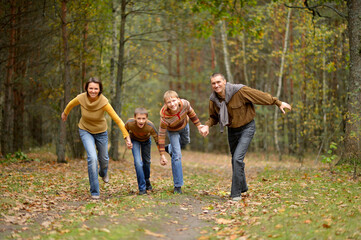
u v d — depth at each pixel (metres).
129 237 3.54
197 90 33.22
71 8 12.88
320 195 5.75
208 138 28.22
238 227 4.11
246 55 22.27
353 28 9.54
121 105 16.22
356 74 9.40
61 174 8.91
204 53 30.47
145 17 16.19
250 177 9.98
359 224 3.76
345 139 9.50
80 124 6.08
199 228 4.18
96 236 3.53
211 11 12.62
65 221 4.31
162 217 4.54
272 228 3.82
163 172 11.52
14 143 15.12
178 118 5.86
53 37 14.44
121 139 15.53
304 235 3.46
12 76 13.51
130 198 5.60
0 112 14.64
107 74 16.34
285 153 23.34
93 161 5.88
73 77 15.39
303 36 16.81
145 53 16.67
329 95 18.73
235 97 5.60
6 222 4.29
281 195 5.89
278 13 17.75
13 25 12.31
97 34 14.52
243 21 12.85
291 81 20.00
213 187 7.66
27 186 6.75
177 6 14.48
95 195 5.92
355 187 6.43
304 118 17.67
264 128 21.41
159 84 33.94
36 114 17.70
